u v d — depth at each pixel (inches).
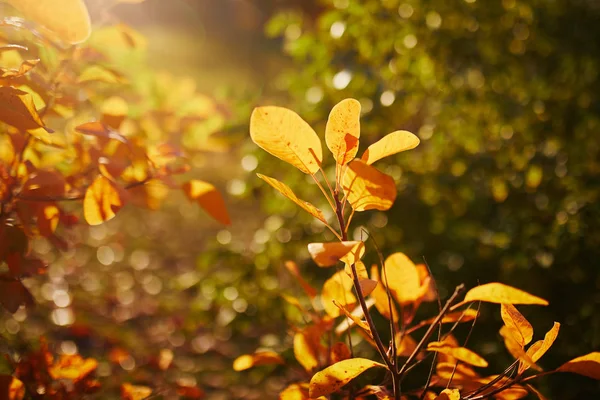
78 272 112.1
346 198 31.2
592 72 68.2
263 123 29.9
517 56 70.5
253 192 68.9
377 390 34.0
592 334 55.9
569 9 69.0
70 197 38.3
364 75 67.7
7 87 32.2
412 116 73.5
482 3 67.2
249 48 374.6
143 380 58.1
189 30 414.9
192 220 152.6
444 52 69.0
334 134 30.3
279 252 67.2
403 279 35.5
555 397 54.4
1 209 36.6
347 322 36.2
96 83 50.6
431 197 67.9
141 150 37.4
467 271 65.6
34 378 39.1
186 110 54.1
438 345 32.0
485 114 70.6
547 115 67.6
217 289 66.6
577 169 63.6
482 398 32.5
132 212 151.6
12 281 35.6
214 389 79.1
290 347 58.1
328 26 70.2
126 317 98.3
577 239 57.5
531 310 61.1
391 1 68.8
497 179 65.9
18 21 34.1
